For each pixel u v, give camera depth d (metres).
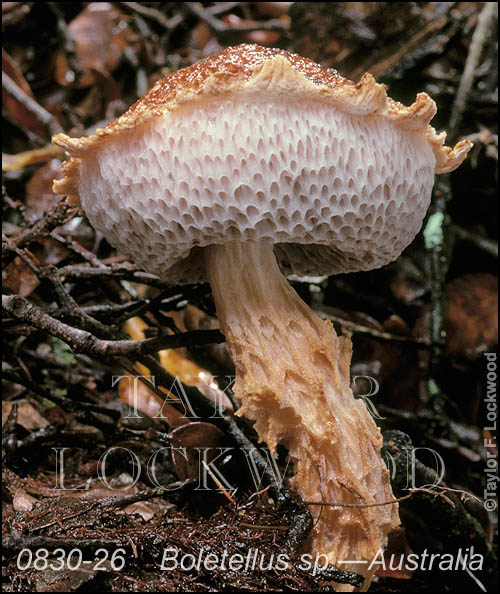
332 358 0.31
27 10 0.57
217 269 0.31
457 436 0.42
